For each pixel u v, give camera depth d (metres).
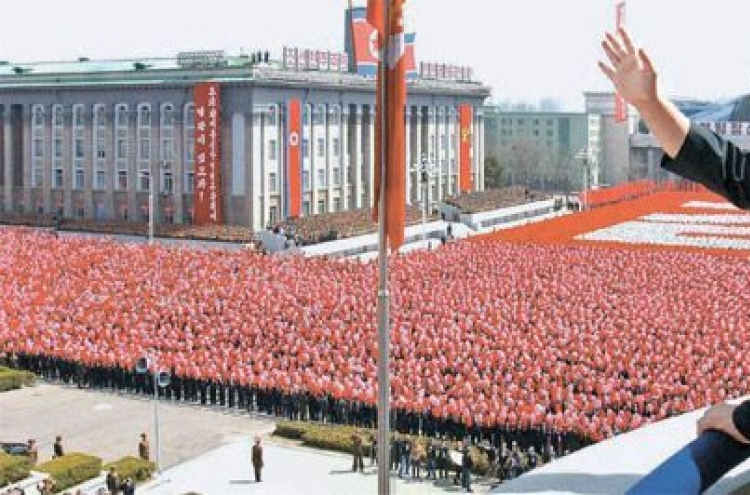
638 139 199.00
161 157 102.44
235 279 65.31
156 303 58.25
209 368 45.28
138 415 43.75
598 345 46.53
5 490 30.91
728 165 5.95
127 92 103.81
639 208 119.38
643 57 5.86
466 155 134.75
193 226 95.56
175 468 37.00
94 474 34.72
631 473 7.58
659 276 66.44
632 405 38.31
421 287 62.22
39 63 114.75
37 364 49.84
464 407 37.88
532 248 80.69
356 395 40.88
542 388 39.50
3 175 113.19
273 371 44.06
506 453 35.31
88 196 107.44
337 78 107.38
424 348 46.19
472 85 135.75
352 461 37.72
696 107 183.88
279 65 101.88
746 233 92.94
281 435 40.72
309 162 105.50
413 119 124.88
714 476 6.62
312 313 54.88
